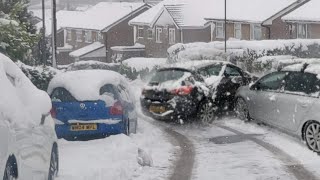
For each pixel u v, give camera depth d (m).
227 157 9.34
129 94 11.72
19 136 5.46
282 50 30.70
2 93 5.57
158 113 13.02
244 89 12.58
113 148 9.47
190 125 12.94
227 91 13.45
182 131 12.16
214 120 13.34
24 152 5.59
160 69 13.65
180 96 12.75
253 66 25.78
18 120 5.55
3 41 14.30
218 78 13.41
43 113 6.48
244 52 28.77
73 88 10.41
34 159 5.97
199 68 13.45
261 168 8.48
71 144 9.98
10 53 14.55
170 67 13.49
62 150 9.45
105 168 8.05
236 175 8.06
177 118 12.87
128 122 10.98
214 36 50.84
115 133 10.35
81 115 10.20
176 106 12.77
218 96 13.26
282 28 45.19
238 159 9.16
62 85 10.53
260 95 11.71
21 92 6.32
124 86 11.59
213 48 30.17
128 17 65.06
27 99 6.32
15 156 5.30
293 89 10.55
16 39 14.41
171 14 54.44
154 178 7.90
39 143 6.19
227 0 52.31
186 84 12.88
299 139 10.64
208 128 12.45
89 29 66.88
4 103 5.41
